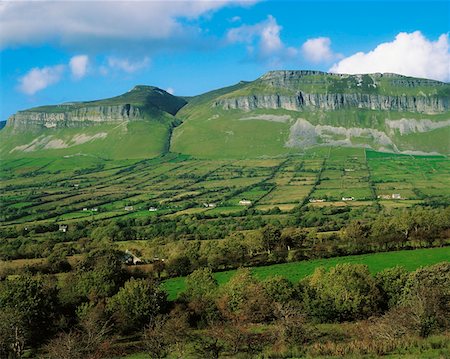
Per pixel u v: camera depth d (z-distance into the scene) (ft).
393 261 412.77
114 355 226.17
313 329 227.81
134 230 652.07
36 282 287.28
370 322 226.99
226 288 300.81
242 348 210.38
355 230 474.08
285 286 286.46
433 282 264.93
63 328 271.69
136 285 285.23
